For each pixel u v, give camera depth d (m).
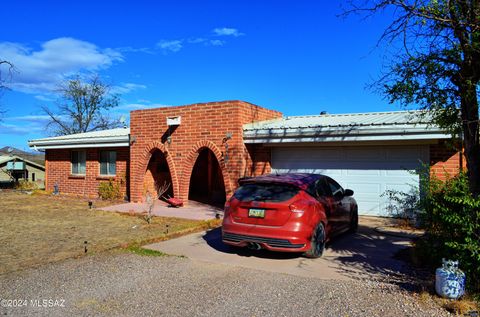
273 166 13.42
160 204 15.03
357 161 12.07
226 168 12.91
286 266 6.67
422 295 5.01
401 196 11.23
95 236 9.20
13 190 22.69
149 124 15.07
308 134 11.65
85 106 40.75
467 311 4.54
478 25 4.91
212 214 12.52
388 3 5.51
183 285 5.65
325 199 7.88
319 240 7.27
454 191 5.55
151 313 4.65
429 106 5.69
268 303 4.93
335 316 4.51
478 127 5.39
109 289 5.48
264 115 14.68
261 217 7.01
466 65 5.20
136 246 8.15
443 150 10.77
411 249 7.59
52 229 10.12
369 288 5.46
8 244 8.37
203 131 13.50
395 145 11.50
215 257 7.27
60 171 19.53
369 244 8.36
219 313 4.64
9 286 5.61
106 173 17.72
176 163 14.27
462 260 5.21
